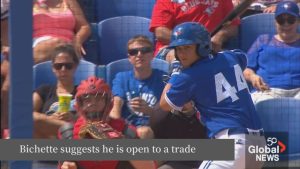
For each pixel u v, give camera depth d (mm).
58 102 21359
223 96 18375
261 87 24891
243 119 18406
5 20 21844
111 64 23938
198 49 18359
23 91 16188
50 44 24625
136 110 21906
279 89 25203
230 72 18578
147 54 22859
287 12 25281
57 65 21891
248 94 18797
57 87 22047
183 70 18547
